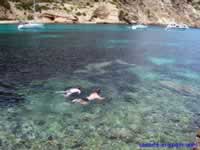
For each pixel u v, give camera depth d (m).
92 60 29.28
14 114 14.43
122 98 17.73
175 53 38.53
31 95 17.41
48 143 11.62
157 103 17.14
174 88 20.59
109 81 21.50
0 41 41.12
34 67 24.70
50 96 17.38
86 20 90.44
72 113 14.90
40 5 84.25
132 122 14.08
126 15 100.81
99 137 12.30
